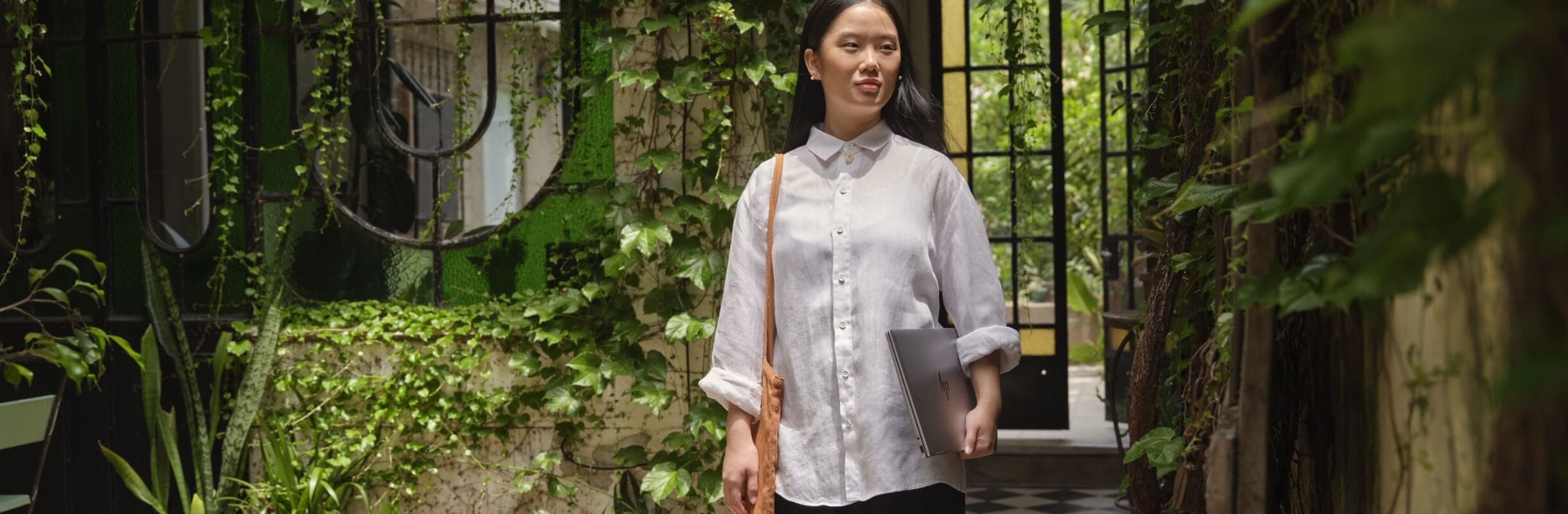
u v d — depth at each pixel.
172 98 3.72
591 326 3.04
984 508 4.54
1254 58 1.35
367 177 3.43
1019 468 4.95
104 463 3.46
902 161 1.93
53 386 3.47
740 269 1.98
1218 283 1.64
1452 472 1.00
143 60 3.46
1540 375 0.62
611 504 3.11
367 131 3.42
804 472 1.88
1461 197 0.71
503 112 4.80
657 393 2.91
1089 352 8.15
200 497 3.15
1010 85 3.18
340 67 3.27
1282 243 1.50
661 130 3.03
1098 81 8.24
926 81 4.76
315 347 3.22
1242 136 1.44
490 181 4.84
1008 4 3.11
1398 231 0.72
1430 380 1.04
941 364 1.83
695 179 2.97
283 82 3.36
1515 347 0.76
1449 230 0.69
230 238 3.37
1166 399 3.04
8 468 3.50
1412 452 1.12
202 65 3.79
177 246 3.48
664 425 3.06
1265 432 1.33
